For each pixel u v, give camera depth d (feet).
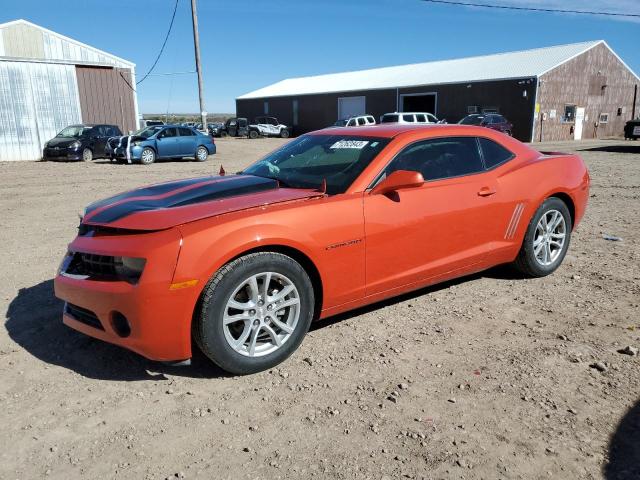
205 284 10.23
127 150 62.39
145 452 8.70
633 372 10.88
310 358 11.73
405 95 135.54
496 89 116.57
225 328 10.55
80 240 11.35
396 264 12.96
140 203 11.75
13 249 21.33
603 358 11.48
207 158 71.56
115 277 10.50
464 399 10.02
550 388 10.32
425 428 9.16
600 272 17.16
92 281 10.66
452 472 8.07
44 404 10.12
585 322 13.34
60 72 74.43
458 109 124.47
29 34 71.41
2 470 8.30
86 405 10.07
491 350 11.95
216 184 12.92
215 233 10.30
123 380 10.99
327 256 11.70
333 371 11.18
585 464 8.18
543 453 8.45
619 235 22.13
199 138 68.54
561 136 118.73
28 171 54.39
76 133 69.31
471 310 14.24
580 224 24.43
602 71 125.90
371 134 13.99
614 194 33.27
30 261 19.52
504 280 16.61
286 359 11.71
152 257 10.00
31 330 13.38
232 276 10.39
